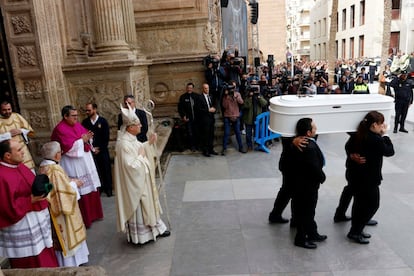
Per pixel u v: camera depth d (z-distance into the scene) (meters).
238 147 8.99
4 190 3.00
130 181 4.07
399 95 9.59
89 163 4.96
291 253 4.05
